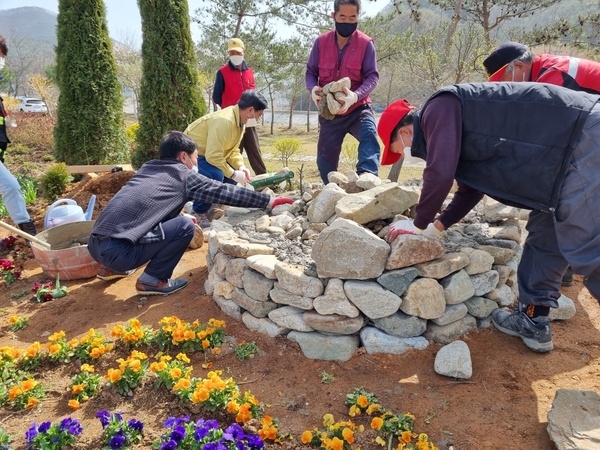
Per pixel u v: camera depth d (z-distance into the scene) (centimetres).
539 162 216
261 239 340
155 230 344
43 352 296
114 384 263
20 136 1345
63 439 222
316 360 282
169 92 756
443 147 228
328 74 445
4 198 487
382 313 275
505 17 1177
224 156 445
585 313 318
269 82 2536
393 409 241
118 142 822
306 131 3180
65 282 409
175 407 250
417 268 274
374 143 434
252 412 240
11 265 439
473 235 329
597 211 208
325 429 231
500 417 234
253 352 290
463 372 255
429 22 1235
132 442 227
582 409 222
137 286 366
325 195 343
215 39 1700
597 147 207
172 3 743
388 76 2017
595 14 1141
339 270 275
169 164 360
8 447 222
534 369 266
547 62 298
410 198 332
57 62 782
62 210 447
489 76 312
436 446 219
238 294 318
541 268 262
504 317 291
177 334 289
